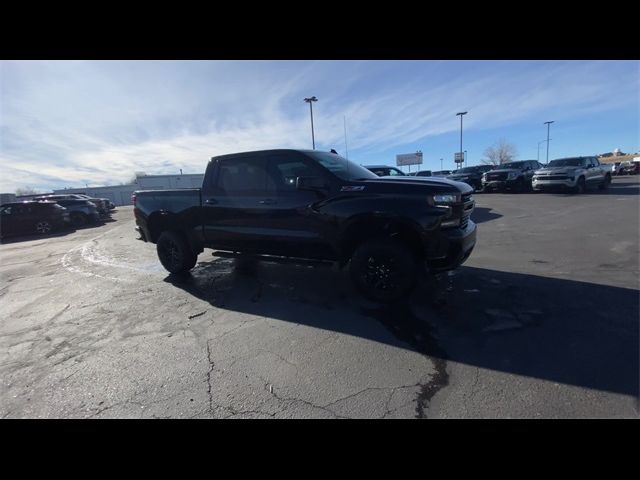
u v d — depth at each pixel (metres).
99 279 6.10
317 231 4.30
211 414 2.38
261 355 3.11
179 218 5.43
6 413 2.51
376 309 3.96
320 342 3.28
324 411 2.34
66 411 2.50
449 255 3.79
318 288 4.84
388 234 4.09
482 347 3.02
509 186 18.75
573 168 15.90
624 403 2.25
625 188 18.34
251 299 4.57
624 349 2.87
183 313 4.23
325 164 4.43
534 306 3.80
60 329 4.00
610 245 6.28
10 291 5.80
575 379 2.51
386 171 13.77
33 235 15.89
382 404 2.37
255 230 4.74
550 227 8.44
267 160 4.66
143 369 3.00
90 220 19.38
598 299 3.89
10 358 3.36
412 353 2.99
